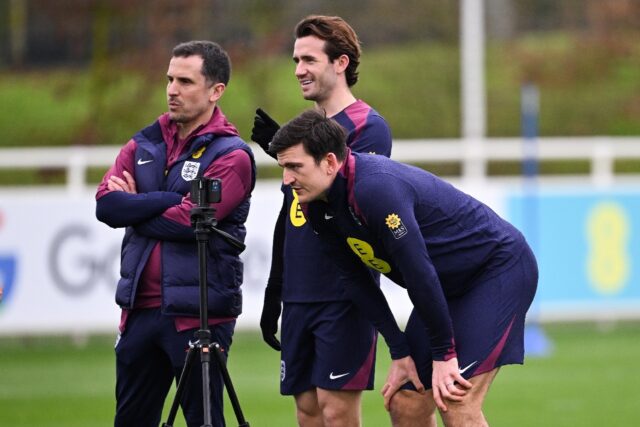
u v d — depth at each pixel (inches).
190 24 2377.0
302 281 799.7
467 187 1704.0
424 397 751.7
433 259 717.3
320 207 703.1
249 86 2428.6
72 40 2443.4
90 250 1604.3
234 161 788.0
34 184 2263.8
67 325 1598.2
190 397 781.9
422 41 2635.3
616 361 1529.3
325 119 685.9
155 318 781.3
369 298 735.7
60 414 1202.0
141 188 801.6
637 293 1740.9
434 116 2512.3
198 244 724.0
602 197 1734.7
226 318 788.6
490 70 2751.0
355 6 2645.2
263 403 1251.8
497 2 2878.9
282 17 2518.5
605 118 2610.7
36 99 2652.6
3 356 1624.0
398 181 693.3
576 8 2854.3
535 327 1680.6
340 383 790.5
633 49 2625.5
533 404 1240.2
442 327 692.7
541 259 1716.3
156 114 2370.8
